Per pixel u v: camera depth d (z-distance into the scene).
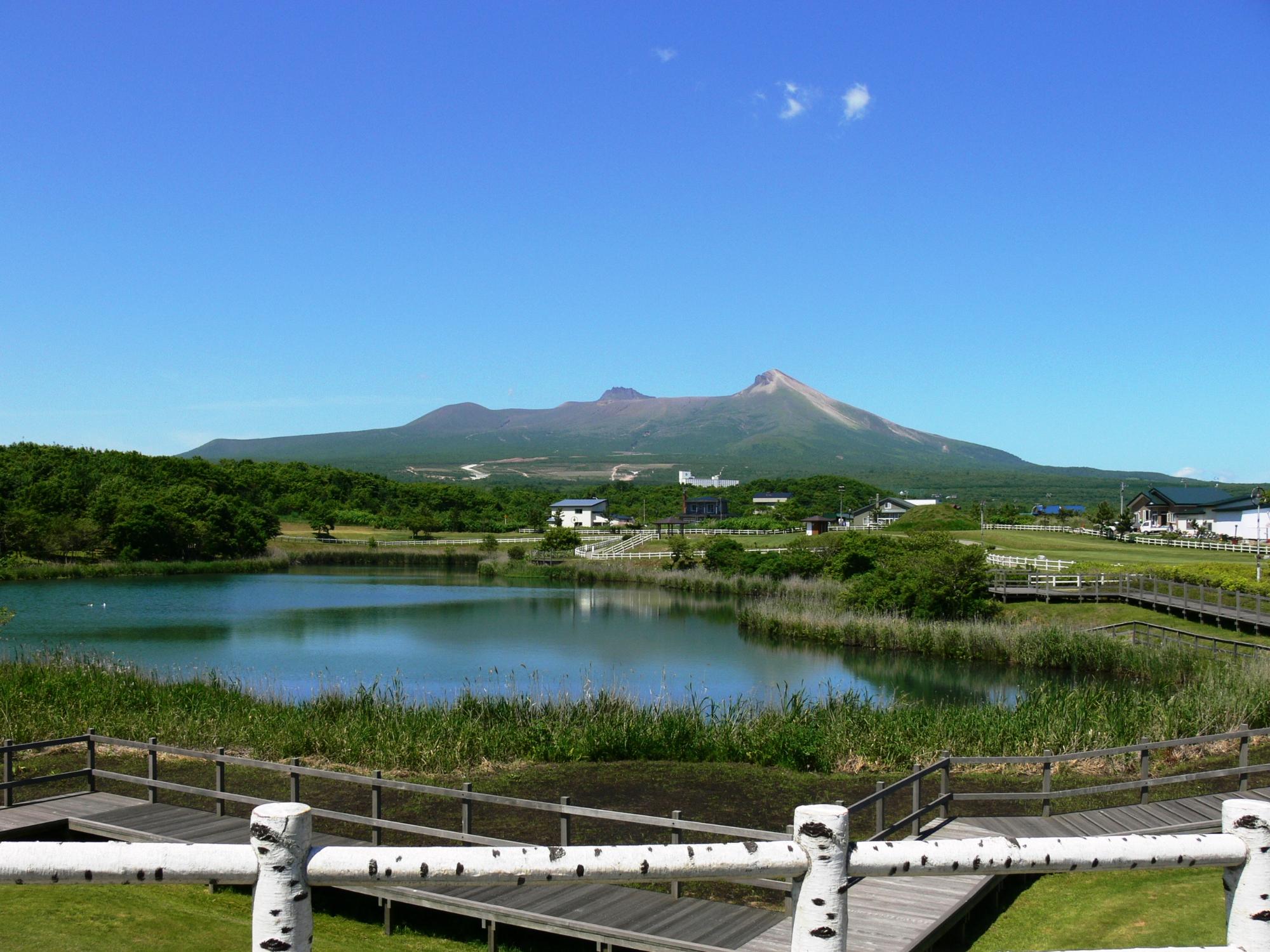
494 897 10.52
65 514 89.56
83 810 13.55
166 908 10.60
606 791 17.25
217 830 12.62
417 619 53.41
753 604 54.91
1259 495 88.50
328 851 2.86
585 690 25.84
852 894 10.53
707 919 9.95
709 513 136.50
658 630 49.75
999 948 10.05
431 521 124.25
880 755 19.39
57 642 42.88
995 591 49.78
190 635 46.38
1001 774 18.42
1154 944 9.70
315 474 154.88
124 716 21.50
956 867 2.95
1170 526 98.69
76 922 9.91
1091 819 13.64
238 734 20.62
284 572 85.19
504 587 72.69
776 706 27.23
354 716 22.08
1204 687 23.97
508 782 17.95
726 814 15.78
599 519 147.25
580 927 9.70
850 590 53.00
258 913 2.76
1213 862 2.99
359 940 10.48
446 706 24.31
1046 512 150.62
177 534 87.50
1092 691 24.19
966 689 33.94
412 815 15.43
